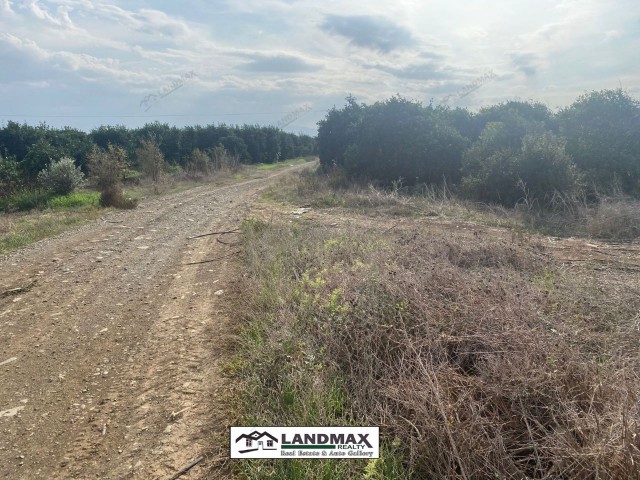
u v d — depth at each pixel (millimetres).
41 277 6832
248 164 39344
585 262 6164
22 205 16094
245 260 7164
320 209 12406
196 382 3762
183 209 13891
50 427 3320
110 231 10398
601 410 2650
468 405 2758
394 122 16406
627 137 11406
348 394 3201
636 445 2268
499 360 3117
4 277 6852
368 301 4086
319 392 3098
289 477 2611
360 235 7516
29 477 2850
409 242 6738
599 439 2352
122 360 4258
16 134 23766
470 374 3314
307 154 56906
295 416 3006
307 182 17156
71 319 5250
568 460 2355
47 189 17484
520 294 4156
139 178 23016
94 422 3354
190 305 5520
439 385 2857
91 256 8078
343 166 18391
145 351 4406
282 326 4156
